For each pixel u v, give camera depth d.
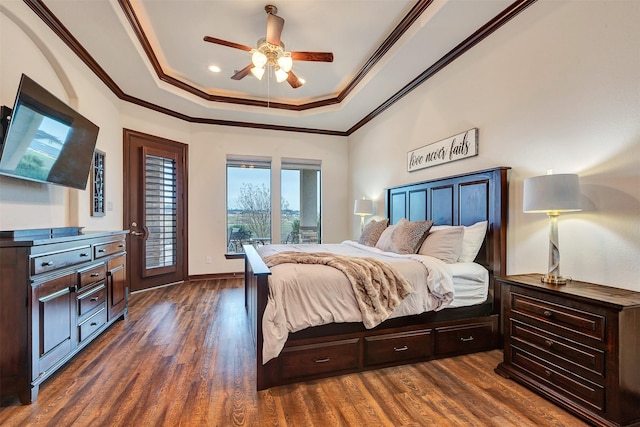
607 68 1.83
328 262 2.24
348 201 5.86
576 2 1.99
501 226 2.47
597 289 1.75
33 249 1.76
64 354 2.05
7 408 1.69
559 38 2.10
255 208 5.47
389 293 2.12
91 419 1.61
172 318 3.20
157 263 4.49
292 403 1.76
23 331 1.73
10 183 2.18
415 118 3.71
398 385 1.96
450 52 3.01
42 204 2.55
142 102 4.25
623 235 1.77
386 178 4.43
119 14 2.51
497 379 2.03
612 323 1.48
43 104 2.15
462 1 2.31
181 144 4.83
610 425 1.48
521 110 2.37
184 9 2.63
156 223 4.48
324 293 2.00
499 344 2.47
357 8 2.62
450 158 3.09
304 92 4.48
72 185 2.67
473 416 1.65
